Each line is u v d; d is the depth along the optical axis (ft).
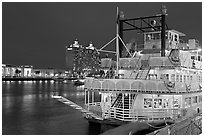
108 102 86.94
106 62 91.97
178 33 111.86
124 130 71.67
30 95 234.38
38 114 117.08
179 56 77.25
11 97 212.02
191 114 85.87
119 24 100.32
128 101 81.97
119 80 77.30
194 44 104.78
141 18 93.50
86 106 90.53
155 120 76.13
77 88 378.12
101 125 81.20
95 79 81.41
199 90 88.02
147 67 86.69
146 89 74.59
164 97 80.48
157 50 101.60
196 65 93.66
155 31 105.81
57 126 88.58
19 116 110.52
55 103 166.71
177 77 85.05
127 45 107.76
